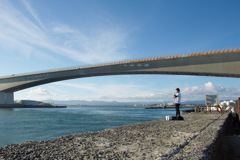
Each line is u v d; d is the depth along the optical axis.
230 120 21.19
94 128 26.94
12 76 96.94
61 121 37.91
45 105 171.00
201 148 3.79
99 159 3.17
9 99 114.25
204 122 9.60
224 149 9.57
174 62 56.47
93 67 74.88
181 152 3.50
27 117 49.47
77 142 4.50
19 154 3.35
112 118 45.53
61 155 3.37
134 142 4.55
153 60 60.19
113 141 4.66
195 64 52.59
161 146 4.09
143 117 49.50
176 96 11.84
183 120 11.39
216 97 25.41
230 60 47.09
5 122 35.91
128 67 66.56
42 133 22.67
